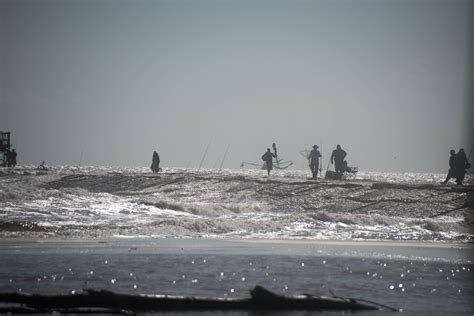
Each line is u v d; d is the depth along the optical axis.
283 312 69.94
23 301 69.25
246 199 191.50
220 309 70.19
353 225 150.50
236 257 101.50
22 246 106.88
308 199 190.00
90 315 66.31
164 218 146.75
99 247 108.31
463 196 194.38
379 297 78.00
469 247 124.06
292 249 112.50
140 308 69.44
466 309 73.69
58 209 145.75
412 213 174.50
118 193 199.25
